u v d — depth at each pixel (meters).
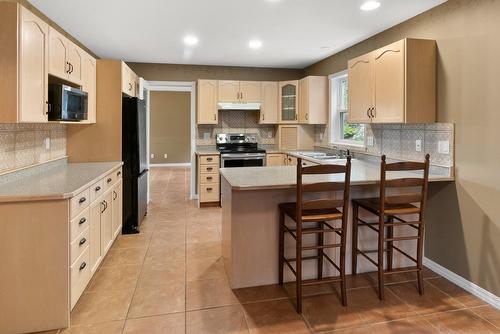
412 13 3.10
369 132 3.98
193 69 5.70
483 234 2.52
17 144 2.64
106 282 2.78
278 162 5.58
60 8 3.02
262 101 5.71
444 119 2.82
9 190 2.18
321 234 2.80
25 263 2.07
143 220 4.60
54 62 2.54
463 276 2.70
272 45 4.33
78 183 2.45
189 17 3.27
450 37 2.74
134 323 2.21
